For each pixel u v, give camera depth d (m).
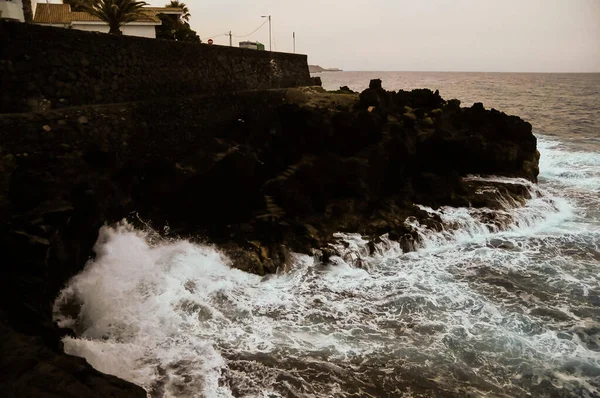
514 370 7.64
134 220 11.08
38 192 8.24
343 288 10.35
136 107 11.57
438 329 8.80
